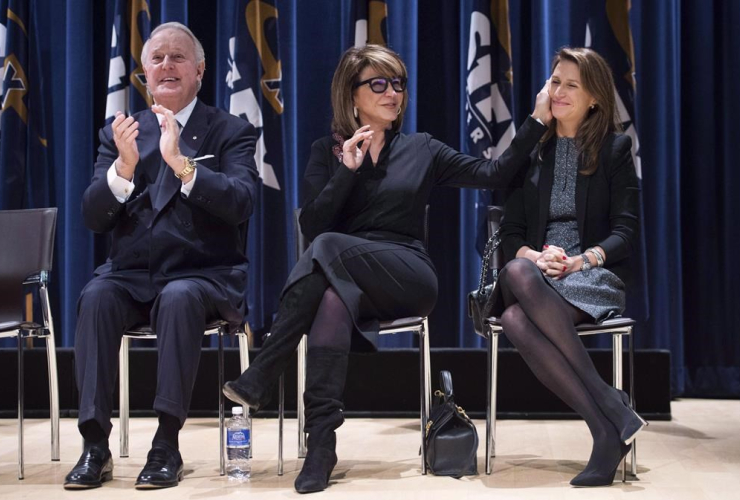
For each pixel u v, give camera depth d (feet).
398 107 10.94
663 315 15.28
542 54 15.30
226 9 15.69
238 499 9.11
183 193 10.52
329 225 10.51
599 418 9.60
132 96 15.49
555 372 9.72
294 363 14.65
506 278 10.00
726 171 15.49
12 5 15.64
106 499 9.19
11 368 14.87
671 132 15.29
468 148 15.08
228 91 15.47
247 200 10.72
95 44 16.16
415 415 14.37
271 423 14.16
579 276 10.27
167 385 9.71
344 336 9.68
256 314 15.34
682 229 15.78
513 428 13.41
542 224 10.91
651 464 10.66
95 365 9.86
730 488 9.45
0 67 15.72
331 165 10.98
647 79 15.40
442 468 10.06
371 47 10.99
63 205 16.10
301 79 15.89
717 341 15.61
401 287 10.16
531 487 9.50
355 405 14.47
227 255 11.00
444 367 14.43
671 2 15.31
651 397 13.91
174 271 10.69
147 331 10.44
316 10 15.85
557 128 11.23
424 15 15.88
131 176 10.64
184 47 11.35
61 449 12.09
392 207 10.71
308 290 9.78
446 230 15.81
